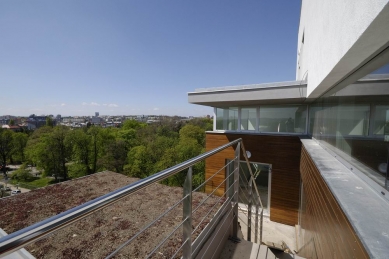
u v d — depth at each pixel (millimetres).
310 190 2885
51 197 3029
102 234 2078
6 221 2334
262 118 6121
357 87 1901
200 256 1708
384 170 1316
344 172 1963
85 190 3330
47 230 536
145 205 2781
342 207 1252
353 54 1609
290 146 5484
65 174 27641
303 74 5719
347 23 1586
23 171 31203
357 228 1018
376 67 1529
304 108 5488
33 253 1784
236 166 2543
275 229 5199
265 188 5906
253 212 5367
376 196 1389
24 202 2855
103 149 28891
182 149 21719
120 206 2744
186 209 1379
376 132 1455
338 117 2504
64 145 27031
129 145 32750
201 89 5660
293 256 2191
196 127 32594
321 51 2637
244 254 2168
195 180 15516
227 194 2510
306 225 3383
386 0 985
